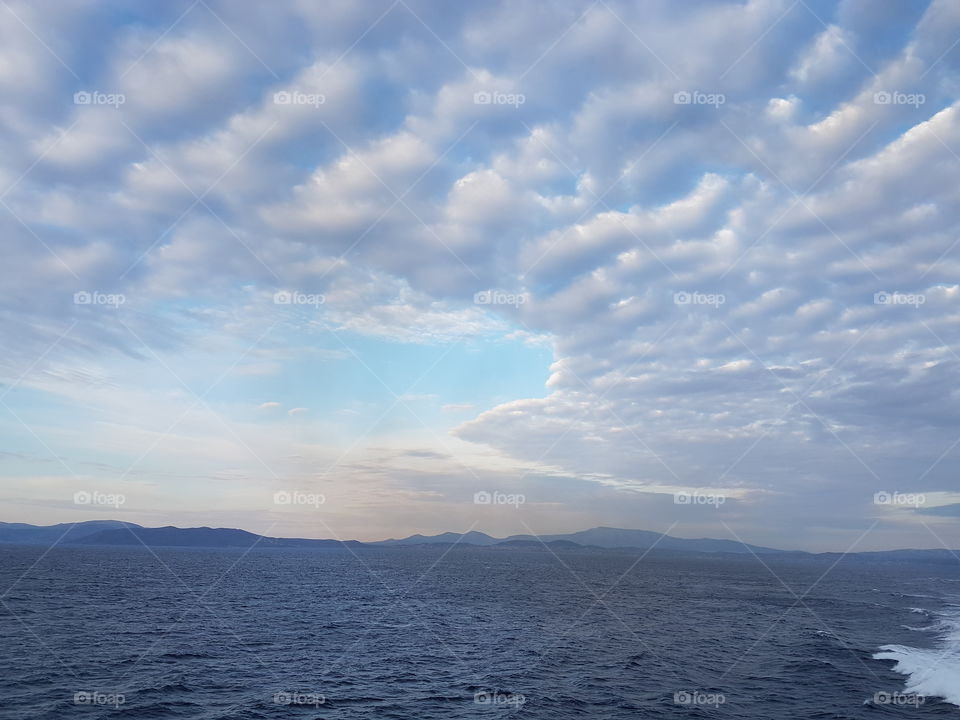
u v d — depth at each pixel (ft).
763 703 92.99
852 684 105.40
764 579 428.15
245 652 122.11
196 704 86.79
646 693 97.71
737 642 148.66
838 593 308.19
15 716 79.05
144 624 154.61
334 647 129.70
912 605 250.57
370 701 90.48
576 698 93.86
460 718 83.30
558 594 265.95
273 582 290.97
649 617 194.59
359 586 278.26
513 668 112.98
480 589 278.46
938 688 102.37
